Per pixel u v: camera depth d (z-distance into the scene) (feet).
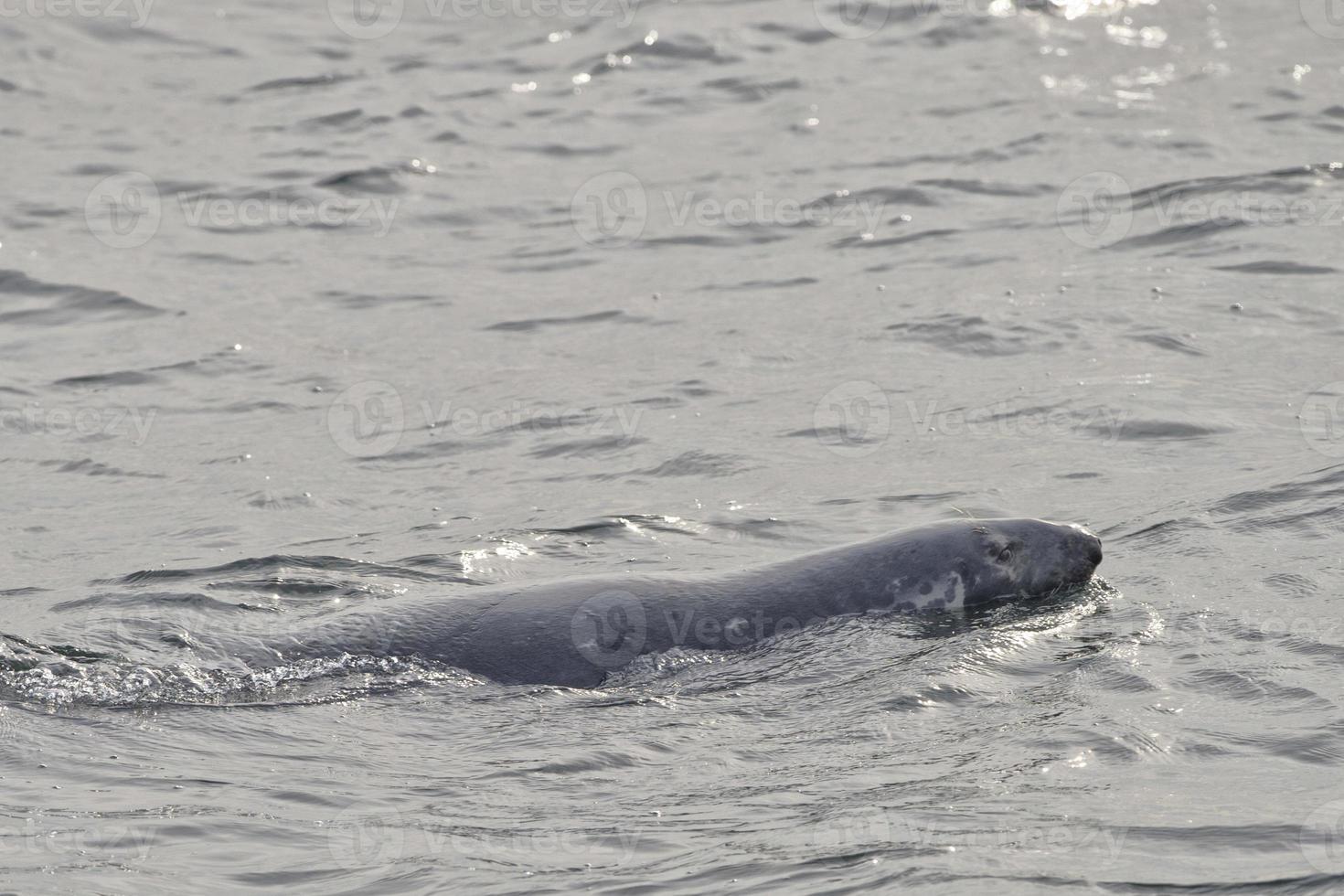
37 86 261.85
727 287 172.86
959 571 92.79
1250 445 116.88
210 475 127.44
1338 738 70.33
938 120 231.30
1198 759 69.26
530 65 272.10
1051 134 220.02
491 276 182.09
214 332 165.99
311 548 108.99
